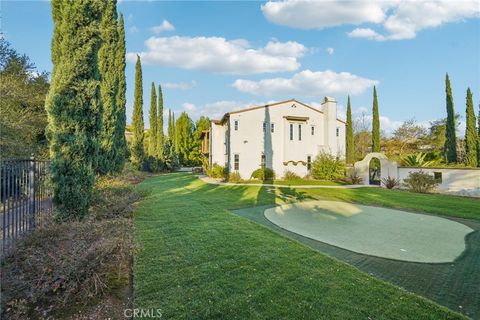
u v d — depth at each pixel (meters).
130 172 17.80
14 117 10.34
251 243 6.12
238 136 25.78
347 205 12.75
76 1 6.69
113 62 13.21
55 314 3.25
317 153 28.08
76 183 6.35
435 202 13.89
